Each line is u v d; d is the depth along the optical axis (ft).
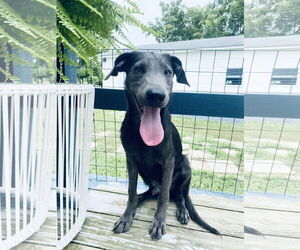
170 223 2.64
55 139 2.12
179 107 2.56
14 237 1.85
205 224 2.54
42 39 1.76
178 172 2.64
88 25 2.50
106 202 2.87
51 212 2.19
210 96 2.45
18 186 1.83
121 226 2.71
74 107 2.46
